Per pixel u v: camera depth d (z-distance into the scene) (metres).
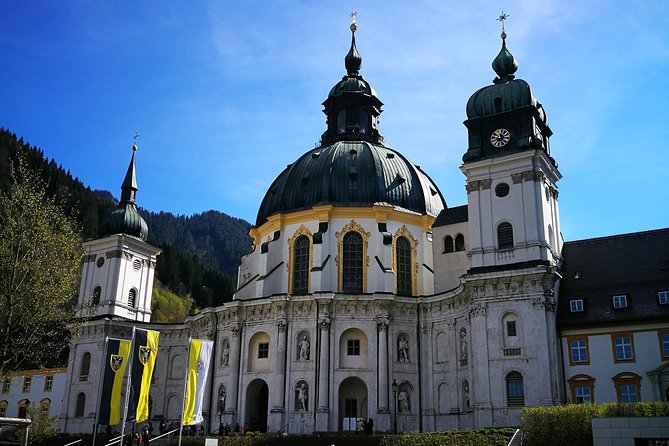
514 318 58.50
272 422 65.19
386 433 59.56
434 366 67.44
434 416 66.06
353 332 68.62
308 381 66.00
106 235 88.50
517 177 62.50
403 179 78.62
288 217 76.50
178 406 81.81
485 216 63.00
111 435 69.19
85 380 82.00
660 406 40.38
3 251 44.50
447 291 66.88
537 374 55.84
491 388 57.25
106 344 46.28
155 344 46.56
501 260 61.06
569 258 64.25
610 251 62.78
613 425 37.06
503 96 65.06
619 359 55.19
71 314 54.84
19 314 44.56
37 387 95.31
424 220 76.44
